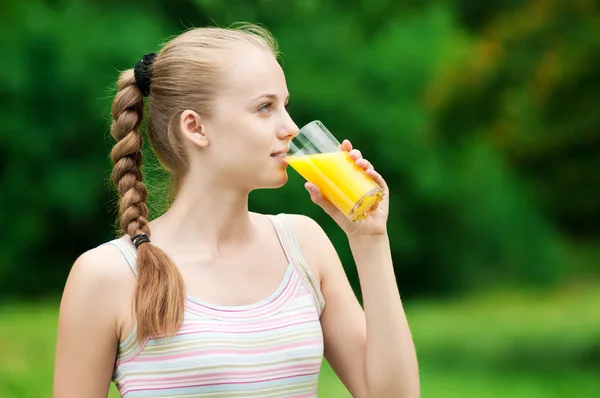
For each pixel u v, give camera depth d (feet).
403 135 108.27
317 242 16.05
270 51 15.52
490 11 110.93
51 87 102.47
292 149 15.39
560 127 74.84
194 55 15.23
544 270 122.01
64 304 14.69
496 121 80.48
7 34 103.50
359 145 108.47
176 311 14.39
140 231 15.15
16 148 103.60
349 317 15.79
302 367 14.75
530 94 73.51
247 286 15.14
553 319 92.58
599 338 78.38
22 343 63.31
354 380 15.64
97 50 102.01
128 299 14.60
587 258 148.77
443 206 115.96
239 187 15.23
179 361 14.25
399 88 108.06
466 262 119.34
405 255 117.50
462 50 96.48
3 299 106.63
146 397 14.26
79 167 105.19
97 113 102.32
